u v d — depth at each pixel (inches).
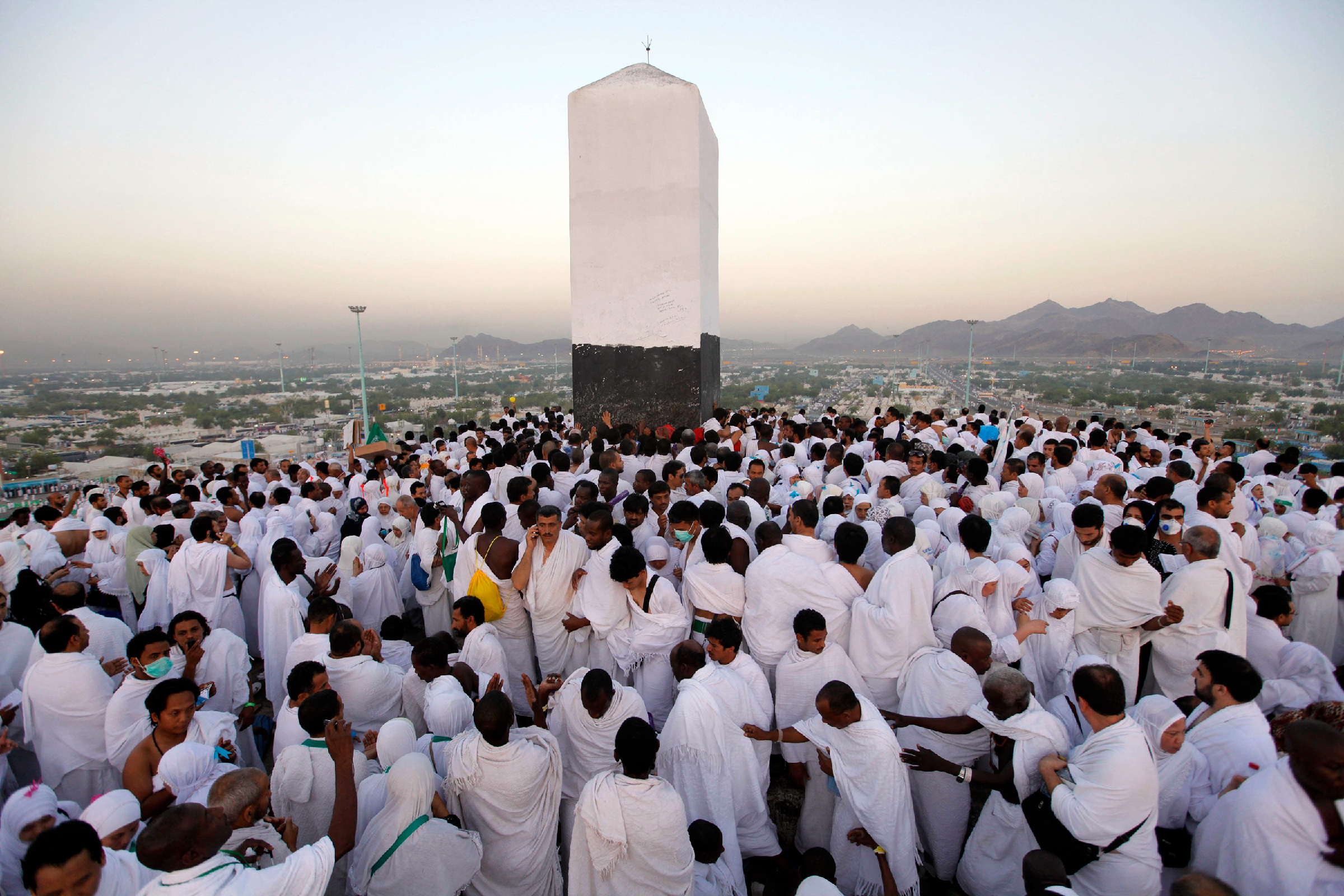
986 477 280.1
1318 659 170.2
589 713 142.6
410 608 278.8
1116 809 114.0
